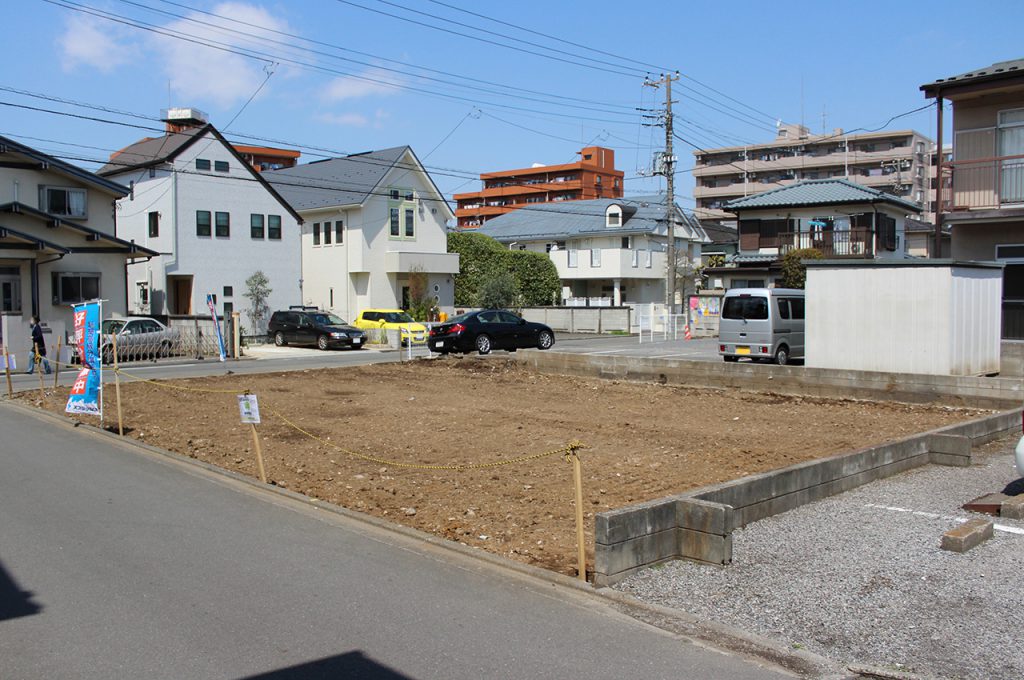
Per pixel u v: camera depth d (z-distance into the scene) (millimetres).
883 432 12352
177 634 4777
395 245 43031
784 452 10750
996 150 18453
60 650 4539
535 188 93875
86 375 12766
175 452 10773
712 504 5980
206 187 35812
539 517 7672
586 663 4426
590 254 53781
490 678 4230
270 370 22594
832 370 16125
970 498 7852
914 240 48938
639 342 34719
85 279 28797
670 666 4398
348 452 10805
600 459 10336
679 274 52375
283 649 4570
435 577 5852
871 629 4840
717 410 14906
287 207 38688
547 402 16172
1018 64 18125
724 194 81688
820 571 5805
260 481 8930
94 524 7227
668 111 36375
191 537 6848
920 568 5852
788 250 39000
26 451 10766
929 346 15383
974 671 4301
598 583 5602
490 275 46469
